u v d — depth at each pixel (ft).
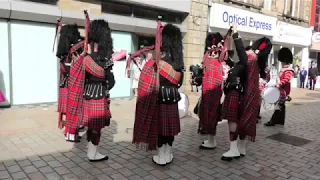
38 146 14.60
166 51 12.29
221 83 14.17
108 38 12.26
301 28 57.62
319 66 65.62
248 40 49.14
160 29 11.89
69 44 15.44
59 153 13.73
